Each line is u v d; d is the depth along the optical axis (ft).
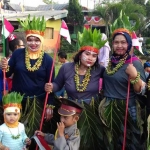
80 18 80.64
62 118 10.68
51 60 12.92
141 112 12.16
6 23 13.87
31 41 12.53
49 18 51.96
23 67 12.64
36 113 12.82
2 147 10.90
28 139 11.67
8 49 17.30
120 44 11.62
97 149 12.26
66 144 10.20
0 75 13.37
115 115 11.93
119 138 12.05
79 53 12.18
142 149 12.01
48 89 12.08
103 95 12.41
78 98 12.06
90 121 12.07
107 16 76.43
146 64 18.93
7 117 11.34
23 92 12.82
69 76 12.22
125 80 11.66
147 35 84.84
